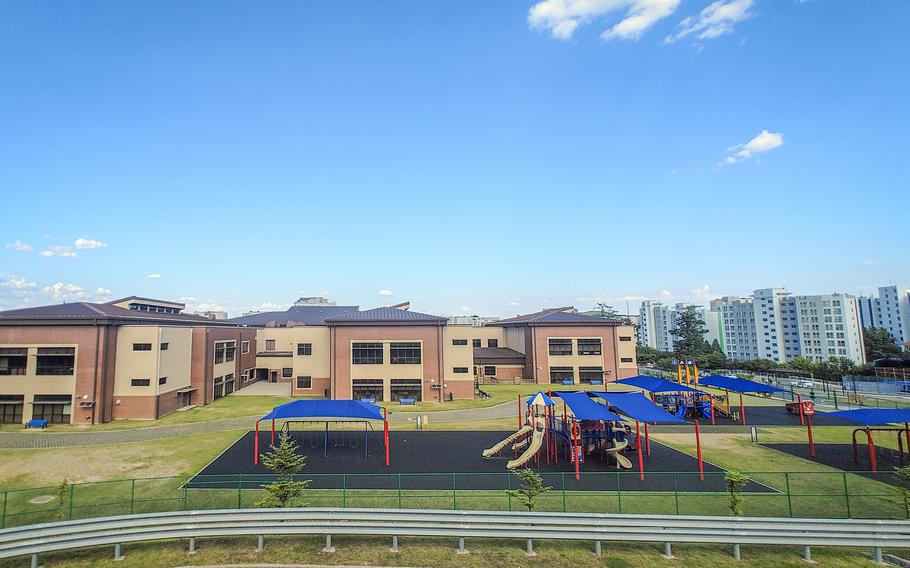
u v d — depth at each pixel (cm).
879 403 4962
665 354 9794
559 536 1418
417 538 1532
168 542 1504
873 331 11231
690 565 1380
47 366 4106
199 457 2870
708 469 2580
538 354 6775
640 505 1970
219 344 5631
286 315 9694
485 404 5006
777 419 4159
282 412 2903
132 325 4322
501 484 2288
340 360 5316
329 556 1416
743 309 12888
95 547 1465
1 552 1286
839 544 1395
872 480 2314
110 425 3956
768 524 1430
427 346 5344
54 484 2355
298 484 1683
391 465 2688
